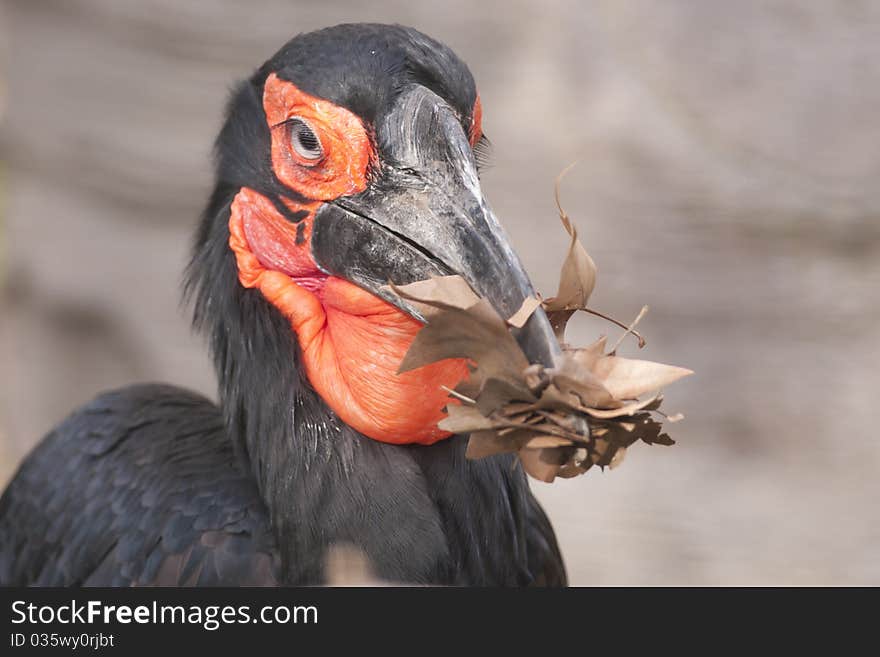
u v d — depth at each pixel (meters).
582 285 5.87
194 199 14.19
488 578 7.03
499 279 5.91
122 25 14.08
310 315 6.75
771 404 13.02
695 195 12.93
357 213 6.44
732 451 13.16
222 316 6.99
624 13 13.00
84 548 7.26
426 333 5.55
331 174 6.50
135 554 7.00
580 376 5.42
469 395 5.61
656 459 13.25
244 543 6.85
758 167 12.83
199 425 7.57
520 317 5.56
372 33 6.57
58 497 7.57
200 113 14.02
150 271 14.37
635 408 5.36
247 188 6.88
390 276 6.33
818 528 12.93
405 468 6.73
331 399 6.70
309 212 6.62
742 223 12.89
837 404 12.95
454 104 6.48
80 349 14.84
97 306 14.60
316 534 6.69
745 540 12.97
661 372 5.51
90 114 14.40
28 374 14.83
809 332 12.97
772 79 12.76
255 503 6.96
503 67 13.27
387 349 6.53
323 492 6.68
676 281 13.08
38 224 14.77
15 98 14.80
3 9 14.72
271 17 13.61
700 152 12.91
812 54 12.67
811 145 12.73
